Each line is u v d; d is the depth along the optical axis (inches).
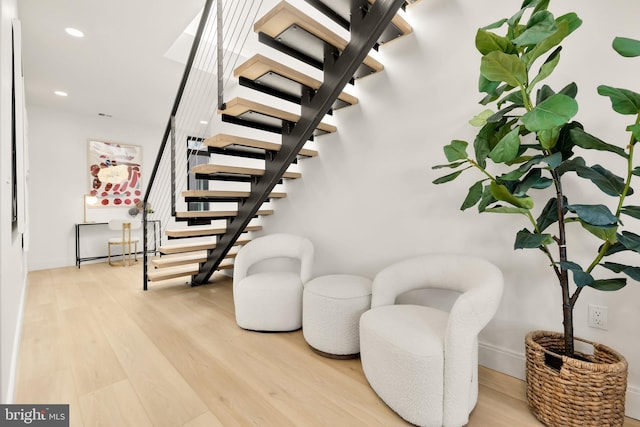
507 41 50.0
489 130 59.4
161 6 100.1
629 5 56.5
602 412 48.3
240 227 123.7
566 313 54.4
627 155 46.8
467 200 64.2
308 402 60.6
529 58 50.6
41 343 85.0
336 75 82.0
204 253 168.7
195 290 141.0
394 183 92.4
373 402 60.8
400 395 55.3
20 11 99.2
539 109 43.7
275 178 104.3
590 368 48.2
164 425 54.0
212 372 71.3
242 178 124.2
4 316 51.3
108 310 113.0
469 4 77.0
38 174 185.6
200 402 60.3
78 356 77.9
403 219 90.4
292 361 77.0
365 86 99.5
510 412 57.6
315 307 80.1
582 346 61.5
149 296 131.1
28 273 173.8
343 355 77.8
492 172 73.9
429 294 83.8
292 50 83.0
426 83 84.7
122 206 217.0
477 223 75.3
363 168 101.0
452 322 52.7
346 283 85.7
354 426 54.1
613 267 49.3
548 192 65.7
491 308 54.1
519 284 69.3
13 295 70.1
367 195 100.0
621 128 57.8
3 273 50.3
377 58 96.0
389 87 93.2
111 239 205.2
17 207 73.7
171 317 106.3
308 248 104.1
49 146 189.2
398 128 91.1
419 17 86.2
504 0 71.6
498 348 72.7
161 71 142.9
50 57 128.3
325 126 101.9
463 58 77.8
